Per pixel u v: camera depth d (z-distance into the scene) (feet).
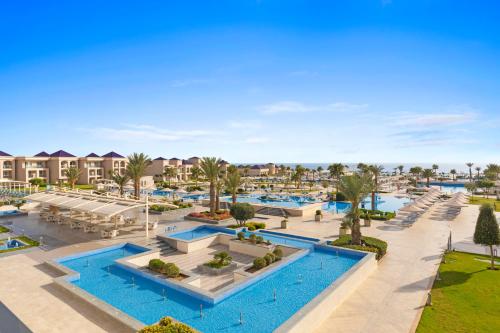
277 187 238.48
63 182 244.22
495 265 55.31
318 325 35.37
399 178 331.16
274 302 40.88
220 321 36.11
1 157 223.92
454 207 116.26
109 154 284.41
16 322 26.73
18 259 57.36
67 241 69.87
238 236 69.26
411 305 40.50
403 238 76.07
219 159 103.65
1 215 98.53
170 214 108.37
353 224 65.31
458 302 41.04
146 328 24.71
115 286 46.34
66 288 42.57
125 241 69.31
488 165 268.62
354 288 45.44
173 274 48.11
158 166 321.93
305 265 55.31
